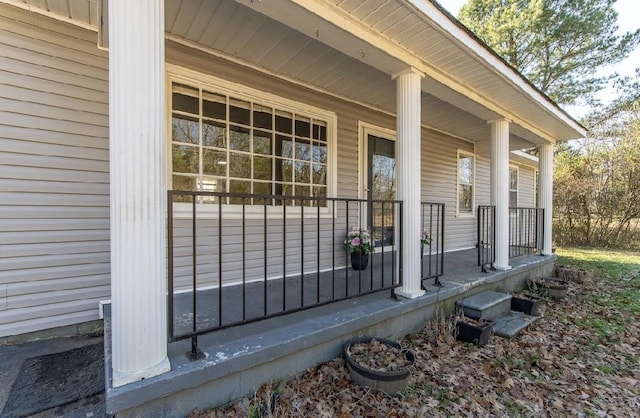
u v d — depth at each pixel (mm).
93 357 2154
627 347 2930
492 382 2234
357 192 4441
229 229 3180
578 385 2270
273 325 2164
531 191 10328
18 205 2322
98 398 1731
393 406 1853
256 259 3375
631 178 9625
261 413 1698
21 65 2318
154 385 1463
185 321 2176
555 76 11734
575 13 10555
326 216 4047
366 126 4527
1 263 2271
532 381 2291
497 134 4273
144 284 1478
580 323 3477
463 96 3490
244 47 2941
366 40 2406
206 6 2338
